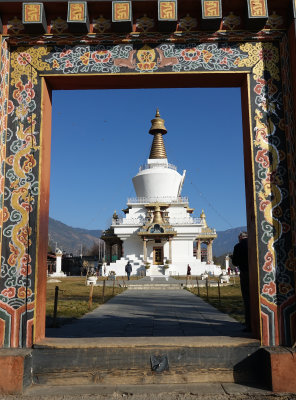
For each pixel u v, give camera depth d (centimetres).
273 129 758
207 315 1378
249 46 780
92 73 776
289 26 752
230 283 3416
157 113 6444
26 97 775
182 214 5719
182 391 648
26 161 758
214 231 6072
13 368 647
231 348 700
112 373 689
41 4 741
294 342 701
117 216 6022
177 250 5519
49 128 814
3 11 764
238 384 680
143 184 5944
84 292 2517
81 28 757
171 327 1099
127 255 5572
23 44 781
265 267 724
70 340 730
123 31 772
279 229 733
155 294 2434
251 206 758
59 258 6550
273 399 620
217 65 774
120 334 984
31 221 741
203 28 765
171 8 745
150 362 693
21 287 724
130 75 778
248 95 767
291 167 734
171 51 782
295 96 717
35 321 714
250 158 759
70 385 680
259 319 711
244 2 759
